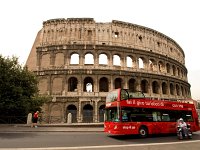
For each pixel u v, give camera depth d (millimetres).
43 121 52250
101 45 58250
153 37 68000
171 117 30406
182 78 77562
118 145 19875
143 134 27172
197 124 33250
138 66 61375
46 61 58219
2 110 41625
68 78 55594
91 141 22453
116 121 25984
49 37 59938
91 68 56156
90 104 53719
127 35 62625
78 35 59469
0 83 40500
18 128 35375
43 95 52688
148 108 28625
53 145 19312
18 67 45031
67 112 53969
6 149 16938
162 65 68188
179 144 21062
